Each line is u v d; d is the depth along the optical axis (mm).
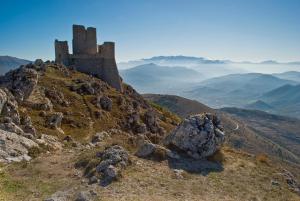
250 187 34250
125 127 91000
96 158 36125
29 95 79125
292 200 33062
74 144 53312
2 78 86812
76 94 94812
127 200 27609
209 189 32281
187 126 41281
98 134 63625
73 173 33938
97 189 29750
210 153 40344
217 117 44656
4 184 30703
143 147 38938
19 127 54312
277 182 36750
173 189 31125
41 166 36625
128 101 110875
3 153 39812
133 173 33406
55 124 67875
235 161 41281
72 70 119688
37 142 47031
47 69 107875
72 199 27406
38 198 27891
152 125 100500
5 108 56688
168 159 38125
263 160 43656
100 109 92750
